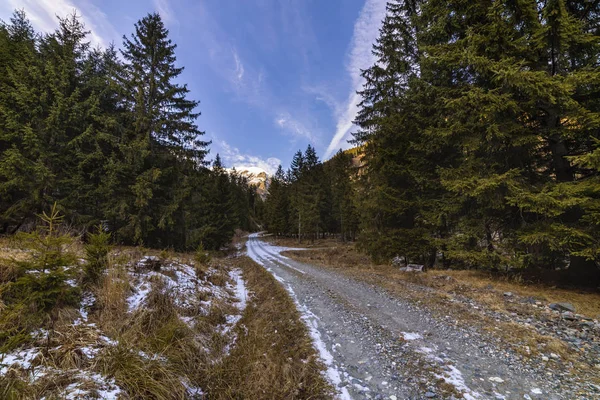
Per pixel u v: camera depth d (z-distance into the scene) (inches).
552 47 304.8
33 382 99.6
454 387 134.2
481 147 359.9
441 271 436.8
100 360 123.6
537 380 138.7
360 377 148.7
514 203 311.9
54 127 443.2
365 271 499.8
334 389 137.9
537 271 368.5
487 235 389.1
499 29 318.3
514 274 360.8
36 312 140.7
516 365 155.2
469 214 406.0
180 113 630.5
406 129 502.6
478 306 269.0
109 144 559.2
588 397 122.1
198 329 201.2
